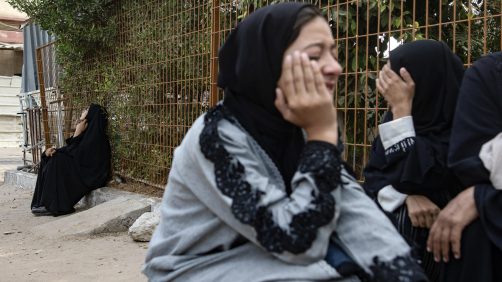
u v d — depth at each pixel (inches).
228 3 203.0
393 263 54.8
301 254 52.1
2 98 709.3
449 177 80.3
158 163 260.2
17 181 400.2
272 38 57.1
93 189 291.3
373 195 85.0
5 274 174.4
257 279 54.7
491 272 72.4
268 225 52.0
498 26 145.9
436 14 160.1
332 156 53.9
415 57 85.0
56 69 375.9
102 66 309.9
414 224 82.1
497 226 70.4
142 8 271.7
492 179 71.4
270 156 57.6
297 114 55.0
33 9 318.7
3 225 260.5
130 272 169.9
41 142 386.6
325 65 57.2
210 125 57.1
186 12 238.1
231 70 61.1
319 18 58.1
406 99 83.4
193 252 60.0
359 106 165.6
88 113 297.1
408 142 80.5
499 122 74.3
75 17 306.2
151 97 264.7
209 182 55.5
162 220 63.4
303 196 52.6
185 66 237.1
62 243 215.2
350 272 54.8
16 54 704.4
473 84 76.8
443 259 76.4
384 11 159.2
